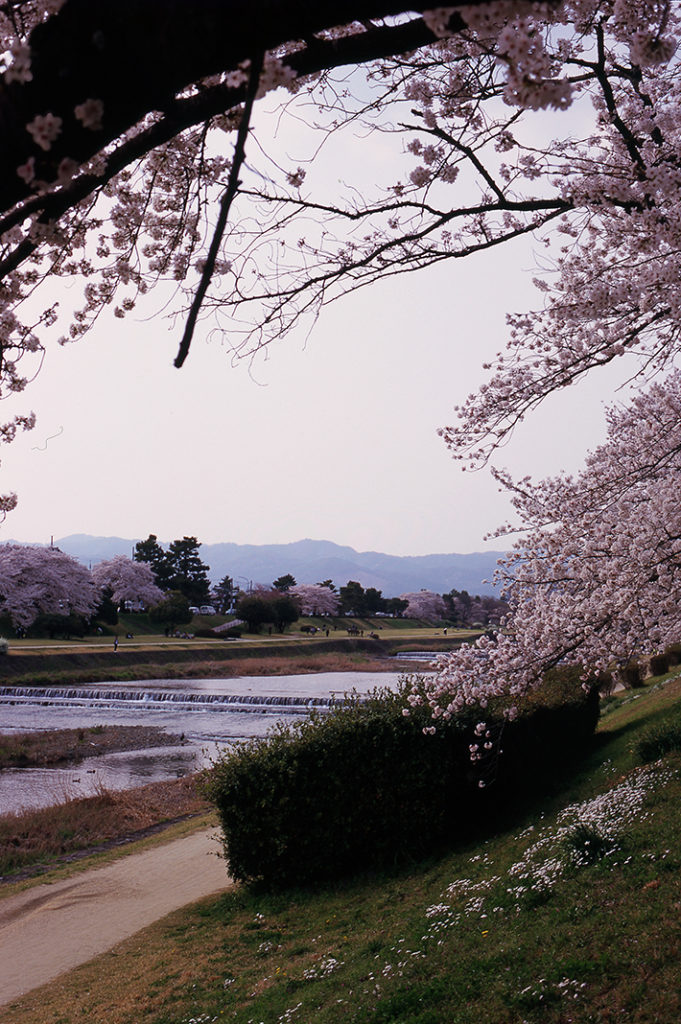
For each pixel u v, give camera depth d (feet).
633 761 43.04
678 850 25.21
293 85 13.28
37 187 6.40
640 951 19.39
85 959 35.14
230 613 404.16
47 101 5.87
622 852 26.96
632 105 20.08
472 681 32.83
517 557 34.68
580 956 20.34
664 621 30.12
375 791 40.24
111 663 228.02
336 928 32.83
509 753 43.37
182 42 5.66
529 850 32.32
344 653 311.27
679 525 30.01
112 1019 26.99
